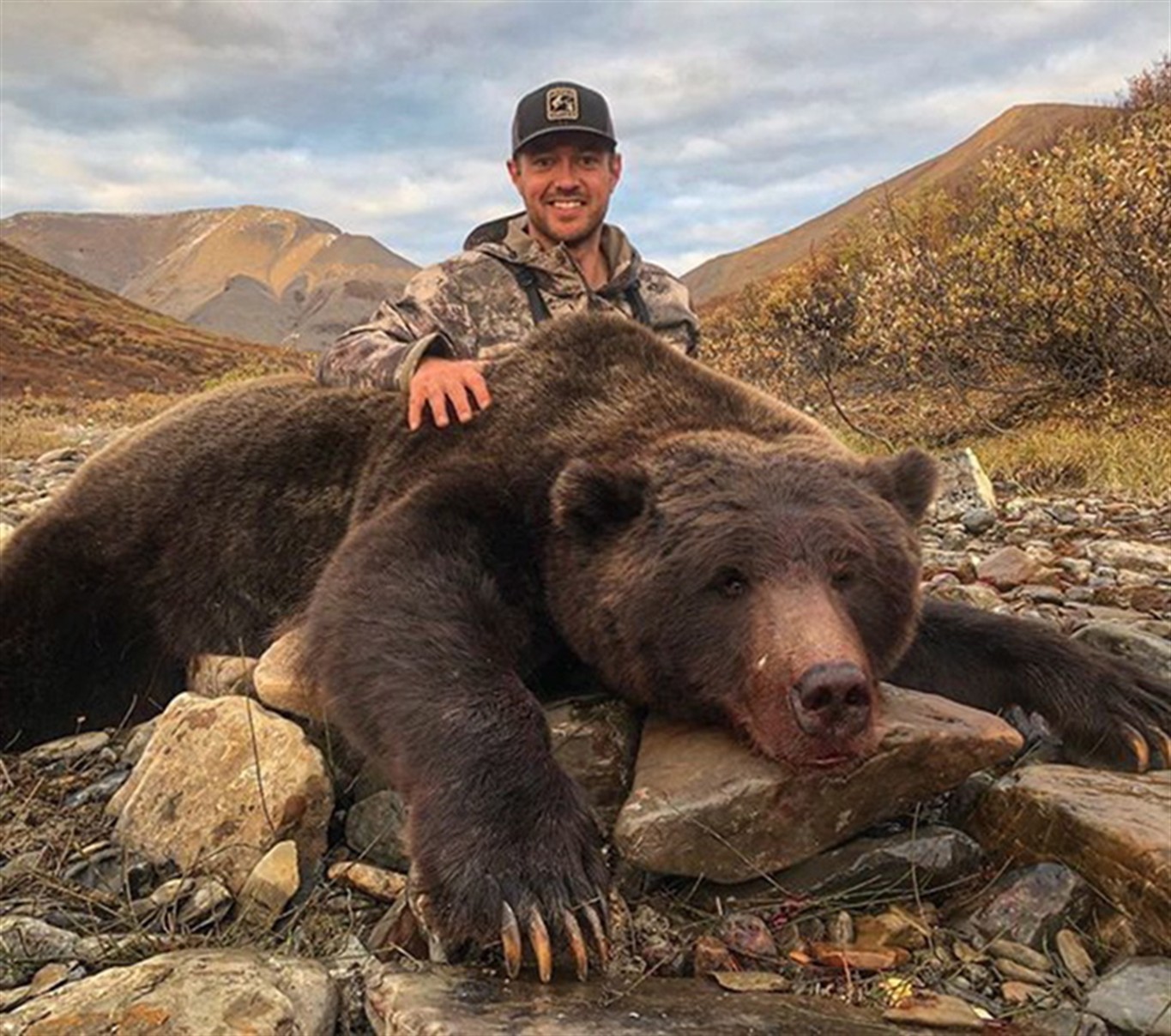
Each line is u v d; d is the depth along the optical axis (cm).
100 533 161
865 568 111
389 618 111
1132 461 311
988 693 133
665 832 95
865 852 99
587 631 121
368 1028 84
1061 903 92
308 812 105
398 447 147
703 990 85
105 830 113
